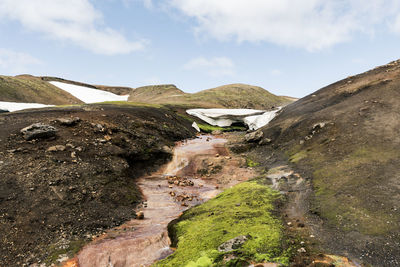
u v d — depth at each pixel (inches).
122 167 754.2
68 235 436.1
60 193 530.9
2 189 484.1
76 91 3934.5
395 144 592.1
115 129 941.8
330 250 331.6
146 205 616.1
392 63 1139.3
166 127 1295.5
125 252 397.1
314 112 1042.7
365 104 856.3
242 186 639.1
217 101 3565.5
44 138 723.4
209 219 468.4
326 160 660.7
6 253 368.2
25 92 2684.5
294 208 478.0
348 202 438.9
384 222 363.6
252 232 386.9
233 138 1373.0
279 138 1016.9
